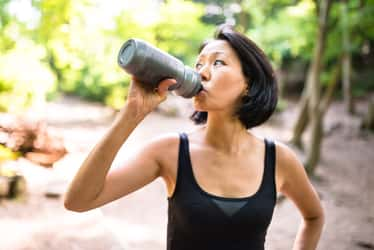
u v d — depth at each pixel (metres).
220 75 1.19
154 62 1.01
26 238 3.18
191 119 1.43
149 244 3.85
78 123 9.03
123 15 7.36
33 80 6.21
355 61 13.75
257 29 8.82
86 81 12.15
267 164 1.28
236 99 1.24
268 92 1.25
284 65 13.79
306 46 8.60
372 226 4.87
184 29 9.11
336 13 7.32
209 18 14.26
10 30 6.23
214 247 1.18
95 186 1.06
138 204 4.92
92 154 1.05
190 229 1.18
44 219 3.60
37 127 5.41
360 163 7.71
